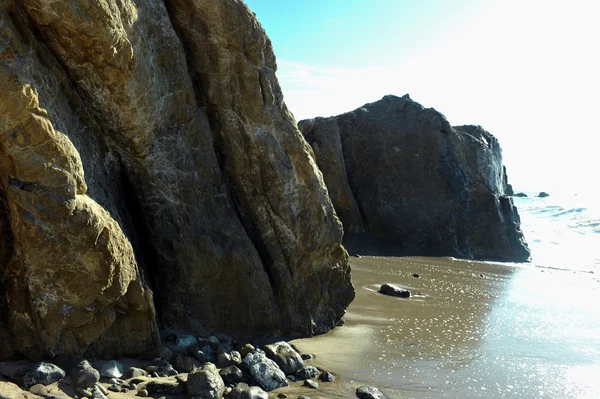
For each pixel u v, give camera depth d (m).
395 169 24.92
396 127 25.50
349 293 11.49
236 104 9.52
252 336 9.53
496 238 24.39
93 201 6.75
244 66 9.37
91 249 6.48
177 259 8.59
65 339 6.73
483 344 10.46
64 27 6.54
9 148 5.80
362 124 26.06
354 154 25.75
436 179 24.36
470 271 19.48
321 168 24.47
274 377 7.65
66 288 6.52
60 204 6.13
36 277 6.40
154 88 8.02
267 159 9.77
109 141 7.91
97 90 7.32
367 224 25.08
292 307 10.15
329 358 9.09
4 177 6.01
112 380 6.66
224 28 9.09
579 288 16.84
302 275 10.38
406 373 8.62
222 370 7.55
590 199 57.62
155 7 8.29
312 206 10.40
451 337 10.84
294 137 10.22
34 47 6.46
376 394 7.59
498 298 14.99
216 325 9.13
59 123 6.59
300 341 9.80
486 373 8.82
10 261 6.45
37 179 6.00
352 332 10.81
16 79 5.75
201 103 9.45
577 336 11.27
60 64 6.95
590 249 26.86
